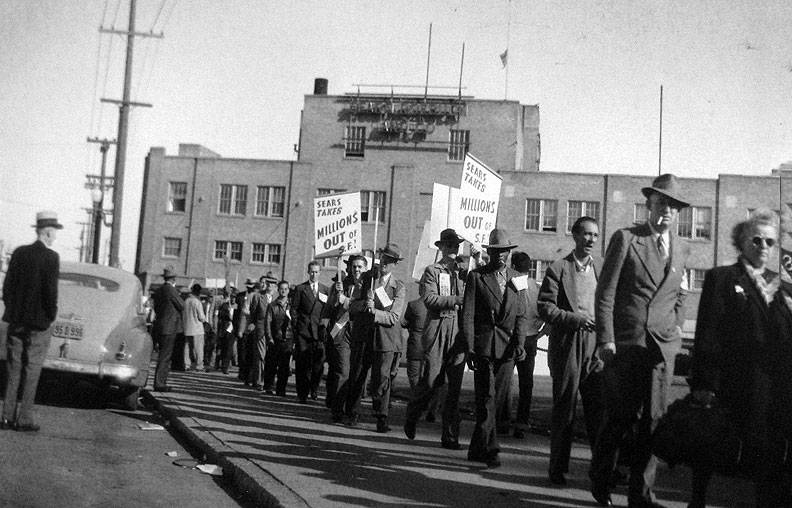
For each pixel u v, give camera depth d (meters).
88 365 10.26
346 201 15.43
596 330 5.63
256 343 15.75
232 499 5.90
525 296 7.32
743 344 4.92
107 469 6.57
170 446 8.14
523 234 49.16
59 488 5.68
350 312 10.09
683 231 47.81
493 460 7.27
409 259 50.97
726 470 4.92
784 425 4.79
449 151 51.91
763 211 5.14
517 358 7.30
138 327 10.91
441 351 8.62
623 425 5.54
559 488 6.32
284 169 53.22
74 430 8.62
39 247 8.20
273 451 7.42
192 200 54.03
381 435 9.21
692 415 4.96
